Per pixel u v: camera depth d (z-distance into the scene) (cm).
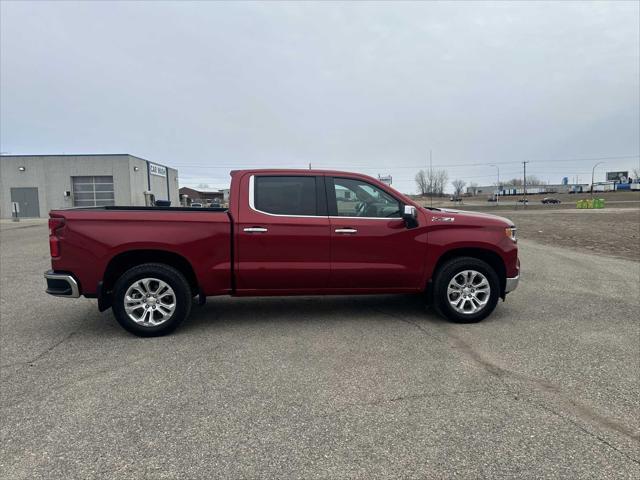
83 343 479
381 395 352
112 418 318
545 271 920
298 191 529
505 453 274
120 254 492
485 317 546
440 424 308
